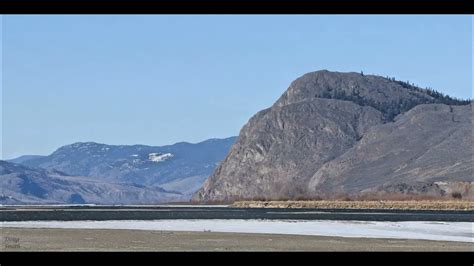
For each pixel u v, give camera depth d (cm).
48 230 9975
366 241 8319
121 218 15400
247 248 7275
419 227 11519
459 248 7525
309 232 9862
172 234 9175
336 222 13238
